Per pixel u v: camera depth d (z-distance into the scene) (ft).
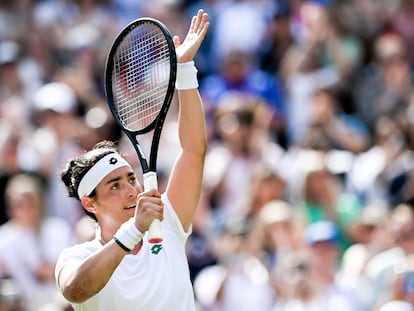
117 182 71.56
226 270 116.78
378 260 119.14
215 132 143.13
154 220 66.28
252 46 166.40
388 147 138.82
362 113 156.56
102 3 177.99
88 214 73.36
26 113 146.51
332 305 114.73
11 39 173.68
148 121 75.41
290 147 146.72
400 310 110.73
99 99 156.66
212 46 169.37
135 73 75.87
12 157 132.87
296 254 116.26
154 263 70.85
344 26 165.27
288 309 112.98
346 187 139.03
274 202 124.77
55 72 164.55
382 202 134.72
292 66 158.10
